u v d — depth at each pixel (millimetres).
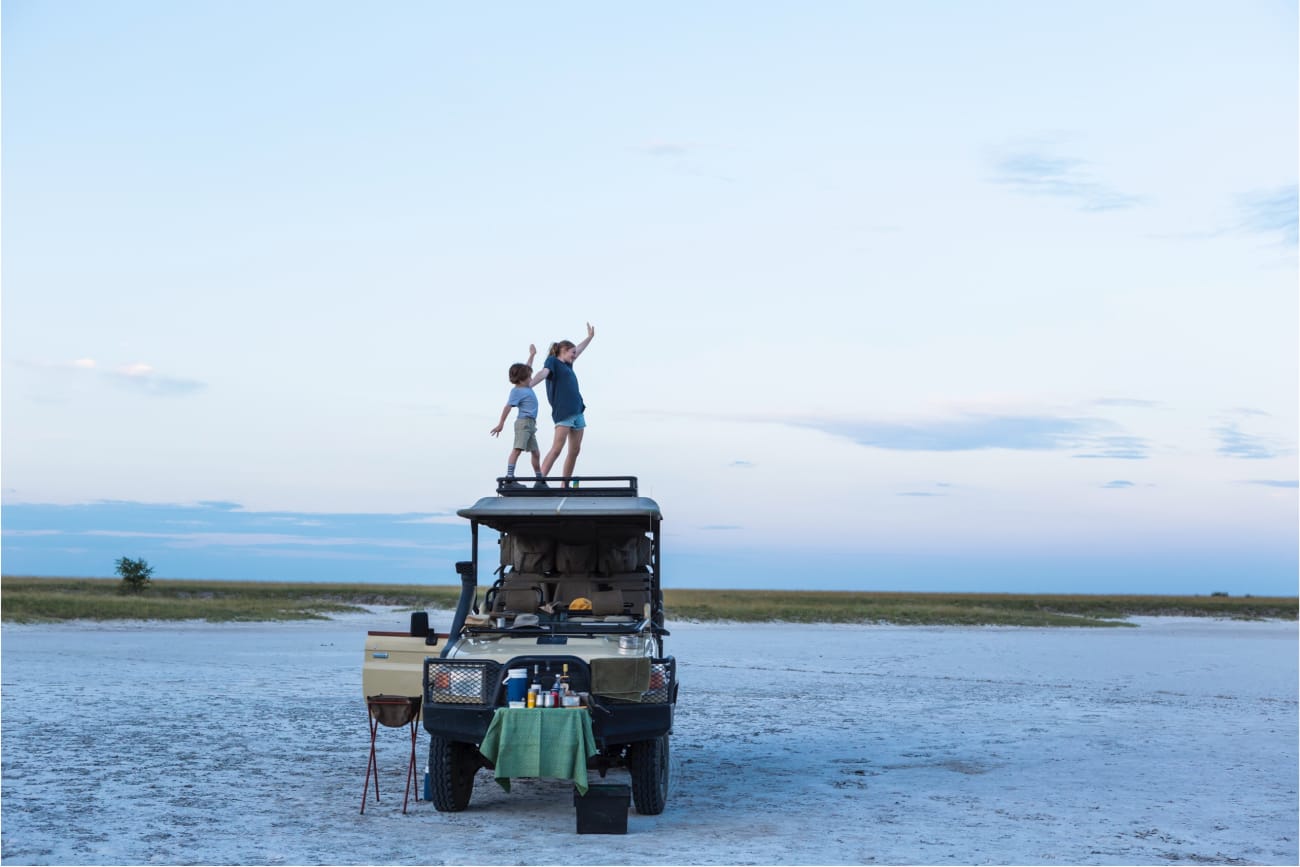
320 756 13867
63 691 20203
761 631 50688
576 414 15070
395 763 13414
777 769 13555
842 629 54312
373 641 10914
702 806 11000
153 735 15234
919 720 18688
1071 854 9062
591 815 9492
